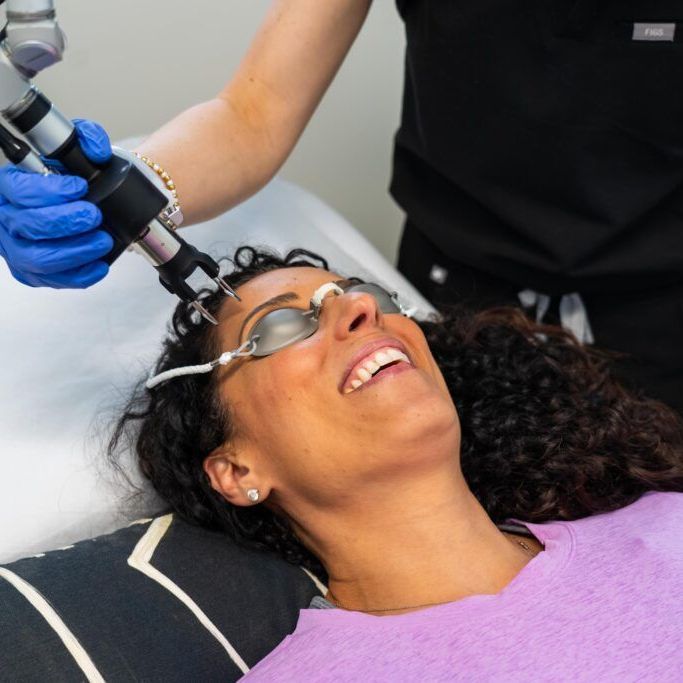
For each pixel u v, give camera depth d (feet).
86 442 5.02
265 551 4.84
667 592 4.12
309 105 4.94
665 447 5.28
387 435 4.22
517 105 5.09
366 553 4.48
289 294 4.65
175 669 4.16
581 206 5.28
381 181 7.97
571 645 3.90
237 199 4.80
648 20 4.71
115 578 4.41
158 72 6.92
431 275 6.21
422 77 5.32
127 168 3.49
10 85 3.21
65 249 3.52
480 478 5.14
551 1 4.80
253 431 4.51
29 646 4.00
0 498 4.78
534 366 5.47
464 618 4.02
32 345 5.24
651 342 5.72
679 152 5.01
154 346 5.45
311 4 4.77
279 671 4.05
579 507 5.09
